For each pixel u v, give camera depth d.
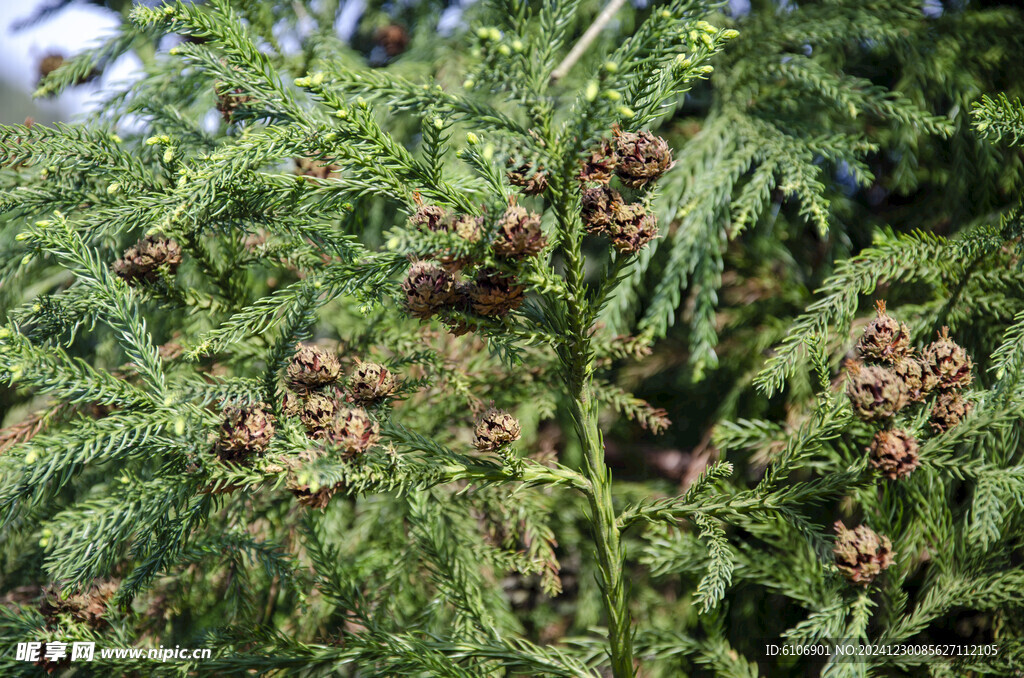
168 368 0.96
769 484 0.82
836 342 1.03
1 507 0.79
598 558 0.83
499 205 0.76
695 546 0.97
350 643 0.85
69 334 0.90
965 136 1.07
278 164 0.85
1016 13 1.07
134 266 0.88
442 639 0.87
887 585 0.92
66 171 0.88
